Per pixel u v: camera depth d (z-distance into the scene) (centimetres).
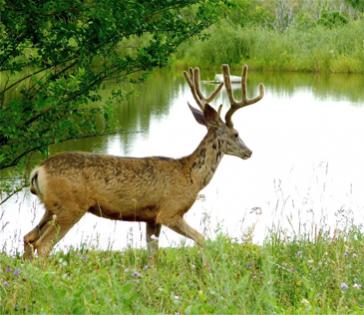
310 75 6888
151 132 3522
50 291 1003
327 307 1037
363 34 7388
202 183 1464
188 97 4916
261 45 7394
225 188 2475
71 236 1772
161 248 1480
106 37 1734
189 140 3347
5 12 1694
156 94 5084
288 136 3588
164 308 1021
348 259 1276
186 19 1877
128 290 1000
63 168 1381
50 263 1255
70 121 1755
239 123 3962
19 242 1573
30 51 1931
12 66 1798
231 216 2023
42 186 1383
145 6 1741
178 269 1230
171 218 1434
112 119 1866
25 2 1673
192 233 1441
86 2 1706
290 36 7612
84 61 1766
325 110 4450
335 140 3481
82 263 1233
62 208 1380
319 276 1184
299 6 11531
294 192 2395
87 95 1794
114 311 933
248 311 944
